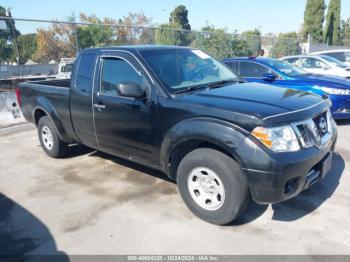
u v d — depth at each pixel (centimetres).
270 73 734
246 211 356
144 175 466
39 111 553
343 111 679
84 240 319
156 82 360
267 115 288
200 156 321
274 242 302
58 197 411
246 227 327
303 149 297
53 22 902
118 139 409
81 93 446
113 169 495
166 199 392
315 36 3688
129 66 390
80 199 403
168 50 420
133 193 411
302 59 1095
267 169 282
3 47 856
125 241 314
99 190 425
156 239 315
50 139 545
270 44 1995
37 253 303
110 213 366
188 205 351
